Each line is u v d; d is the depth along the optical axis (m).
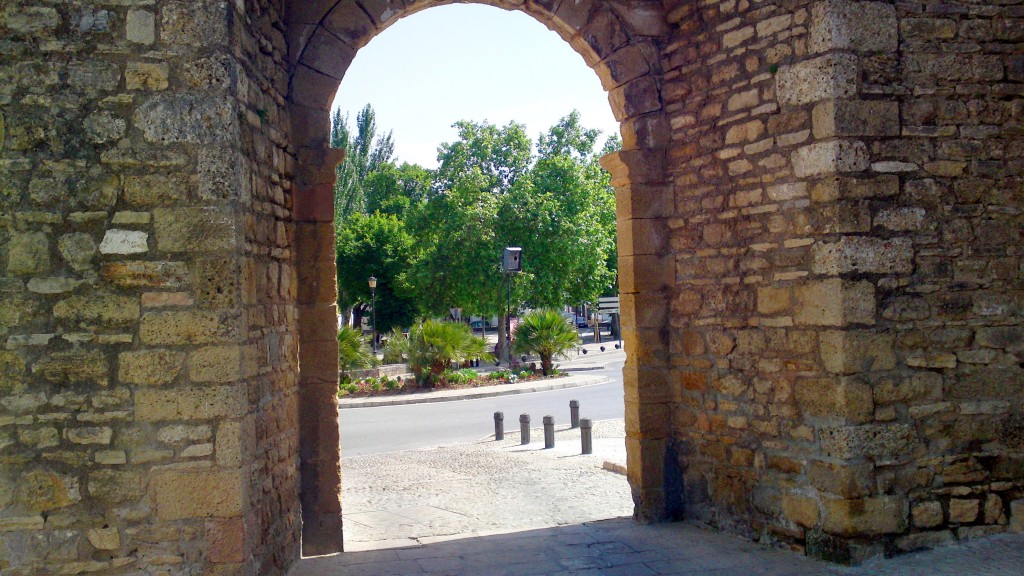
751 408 6.23
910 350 5.60
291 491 6.09
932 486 5.62
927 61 5.71
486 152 28.58
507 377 21.55
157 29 4.55
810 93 5.66
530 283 27.03
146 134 4.54
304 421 6.43
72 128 4.51
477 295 26.72
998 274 5.82
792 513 5.86
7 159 4.48
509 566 5.91
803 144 5.74
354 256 33.75
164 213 4.53
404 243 33.69
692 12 6.83
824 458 5.58
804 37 5.74
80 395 4.47
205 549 4.48
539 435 13.06
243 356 4.65
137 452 4.48
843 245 5.48
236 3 4.80
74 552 4.45
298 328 6.41
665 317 7.12
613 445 11.59
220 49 4.59
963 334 5.72
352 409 17.67
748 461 6.27
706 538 6.42
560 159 28.34
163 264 4.52
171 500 4.48
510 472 9.93
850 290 5.48
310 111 6.43
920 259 5.65
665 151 7.14
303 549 6.39
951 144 5.75
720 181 6.54
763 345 6.12
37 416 4.46
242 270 4.68
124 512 4.47
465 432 13.88
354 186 42.47
